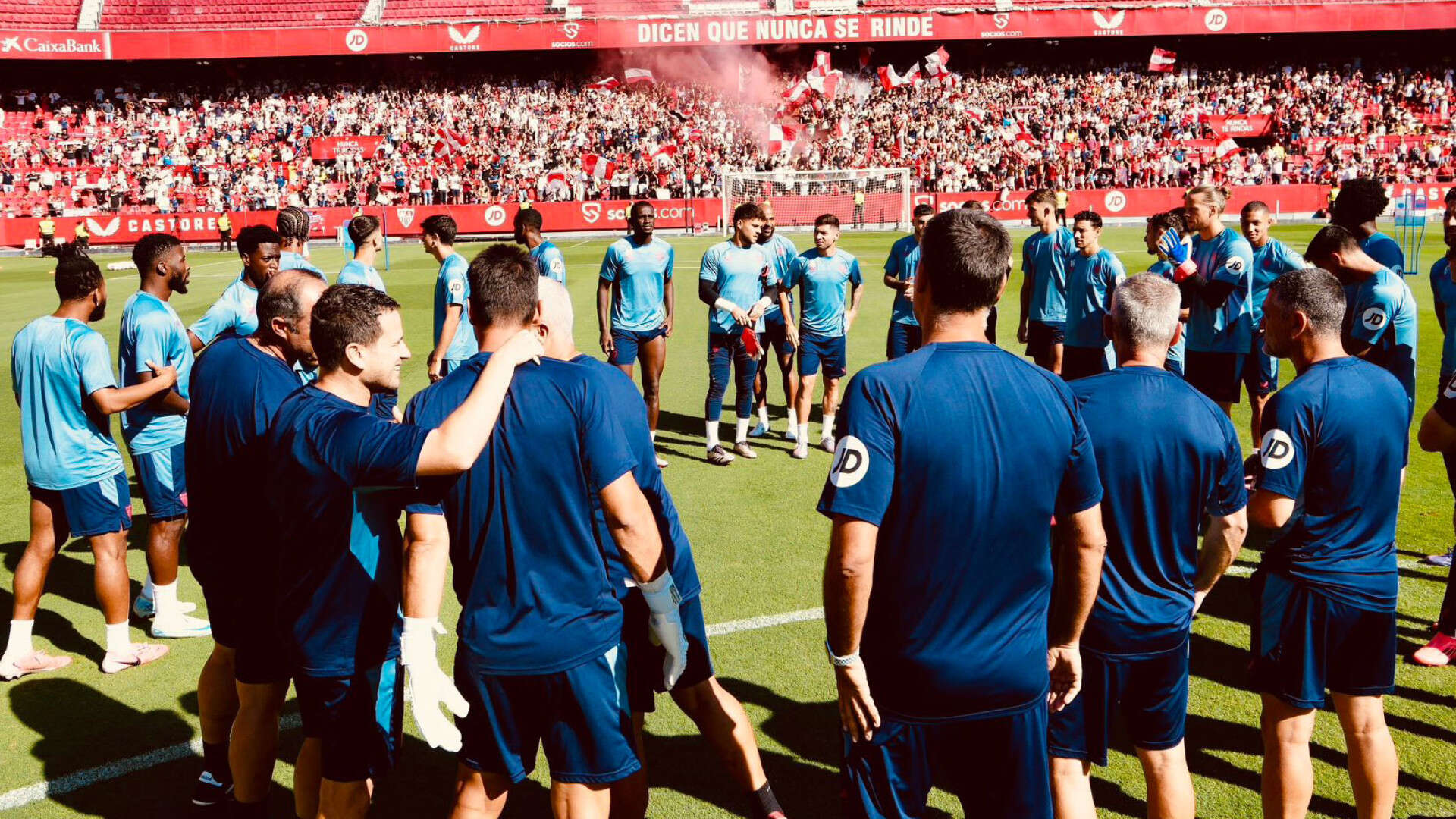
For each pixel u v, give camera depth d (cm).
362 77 4409
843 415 231
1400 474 298
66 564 602
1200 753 369
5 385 1130
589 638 257
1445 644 430
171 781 367
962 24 4034
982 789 240
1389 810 303
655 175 3581
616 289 778
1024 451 228
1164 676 277
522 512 251
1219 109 3981
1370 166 3469
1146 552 271
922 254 240
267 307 329
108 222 3459
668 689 280
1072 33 4028
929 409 225
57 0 4288
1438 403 365
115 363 1244
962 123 3922
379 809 349
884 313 1528
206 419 324
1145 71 4275
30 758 381
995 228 235
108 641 453
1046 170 3569
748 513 654
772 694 417
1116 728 395
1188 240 698
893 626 233
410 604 254
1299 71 4178
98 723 408
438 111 4094
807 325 777
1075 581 249
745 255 766
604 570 264
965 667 229
